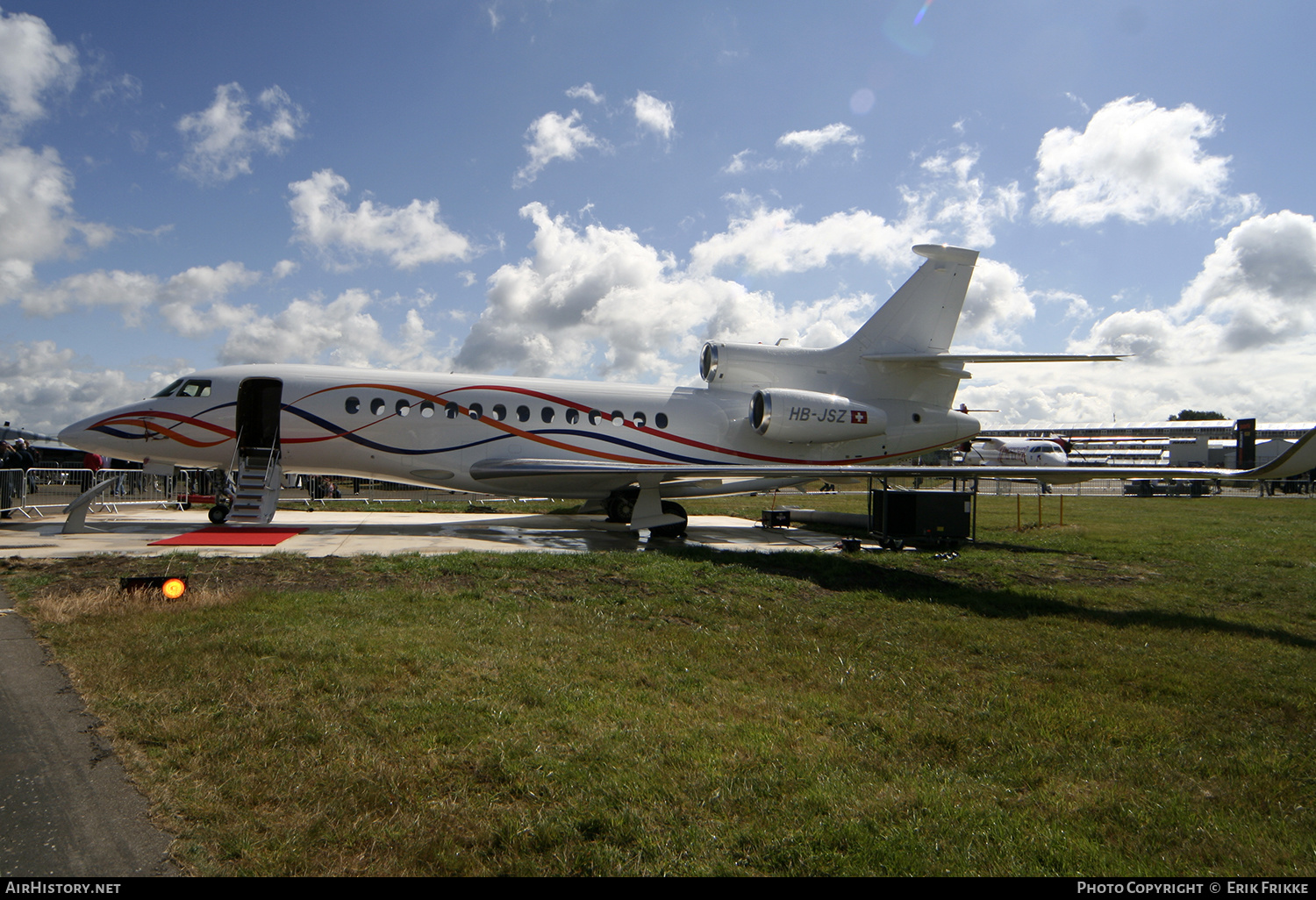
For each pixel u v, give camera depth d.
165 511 20.84
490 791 3.98
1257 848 3.85
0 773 3.98
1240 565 14.45
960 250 19.72
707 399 18.64
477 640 6.80
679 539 16.52
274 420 17.64
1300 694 6.65
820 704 5.69
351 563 10.68
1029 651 7.71
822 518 21.02
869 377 19.67
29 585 8.69
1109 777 4.66
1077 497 44.19
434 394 16.55
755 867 3.42
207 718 4.69
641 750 4.57
